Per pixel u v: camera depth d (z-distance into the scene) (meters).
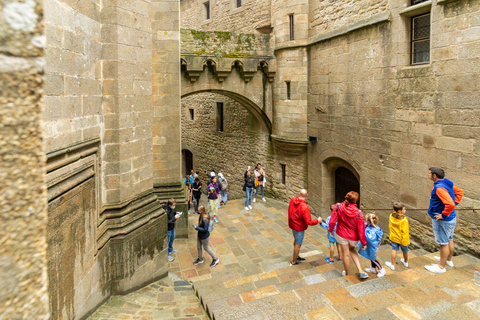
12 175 0.76
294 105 10.85
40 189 0.81
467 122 5.47
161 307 4.73
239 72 11.18
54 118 3.45
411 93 6.62
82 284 4.13
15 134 0.76
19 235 0.77
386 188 7.48
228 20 14.86
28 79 0.77
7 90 0.74
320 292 4.18
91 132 4.43
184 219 8.50
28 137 0.78
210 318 4.10
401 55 6.89
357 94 8.27
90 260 4.37
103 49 4.75
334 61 9.12
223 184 11.73
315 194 10.59
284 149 11.58
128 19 4.98
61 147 3.59
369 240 4.82
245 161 14.47
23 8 0.75
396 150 7.12
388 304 3.50
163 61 7.94
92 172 4.45
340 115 9.02
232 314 3.72
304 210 5.66
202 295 4.80
